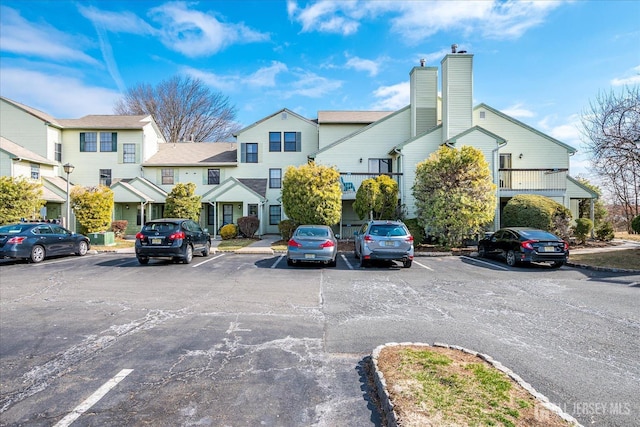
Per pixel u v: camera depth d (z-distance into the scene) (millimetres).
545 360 4301
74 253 14500
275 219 25844
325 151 22562
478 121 21391
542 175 20359
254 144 26250
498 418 2854
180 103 43188
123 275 10180
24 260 13250
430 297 7566
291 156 26156
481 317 6102
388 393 3262
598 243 17984
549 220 16016
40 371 4031
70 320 5926
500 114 21312
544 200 16953
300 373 3967
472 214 15398
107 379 3834
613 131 16250
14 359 4363
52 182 23016
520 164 21156
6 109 24484
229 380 3805
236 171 26250
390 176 21484
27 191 17984
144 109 42625
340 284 8938
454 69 20203
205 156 27234
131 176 26125
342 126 25062
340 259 13695
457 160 15922
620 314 6293
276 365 4172
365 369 4066
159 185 26250
